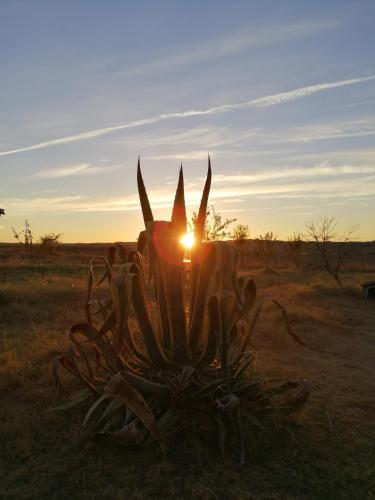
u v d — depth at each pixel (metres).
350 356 7.04
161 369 3.75
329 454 3.58
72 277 17.34
